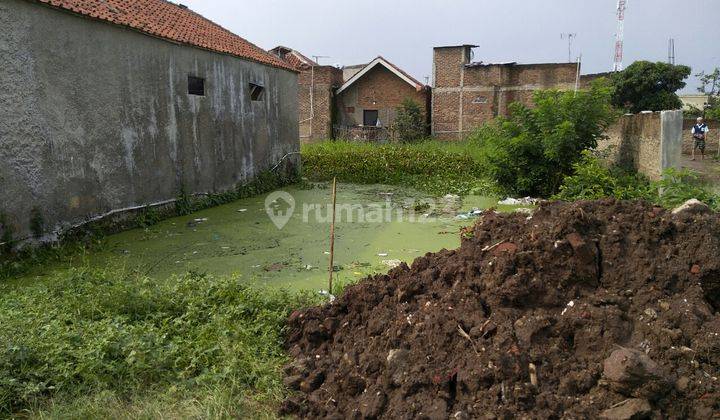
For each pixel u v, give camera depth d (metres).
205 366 4.09
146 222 9.55
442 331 3.83
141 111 9.51
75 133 8.05
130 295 5.03
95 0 9.00
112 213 8.86
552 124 12.16
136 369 3.88
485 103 27.70
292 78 15.69
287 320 4.84
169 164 10.33
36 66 7.31
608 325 3.60
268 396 3.85
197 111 11.16
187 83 10.79
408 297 4.45
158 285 5.55
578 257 3.97
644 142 10.84
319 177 16.58
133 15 9.71
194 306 4.97
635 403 3.13
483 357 3.50
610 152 13.49
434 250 7.77
